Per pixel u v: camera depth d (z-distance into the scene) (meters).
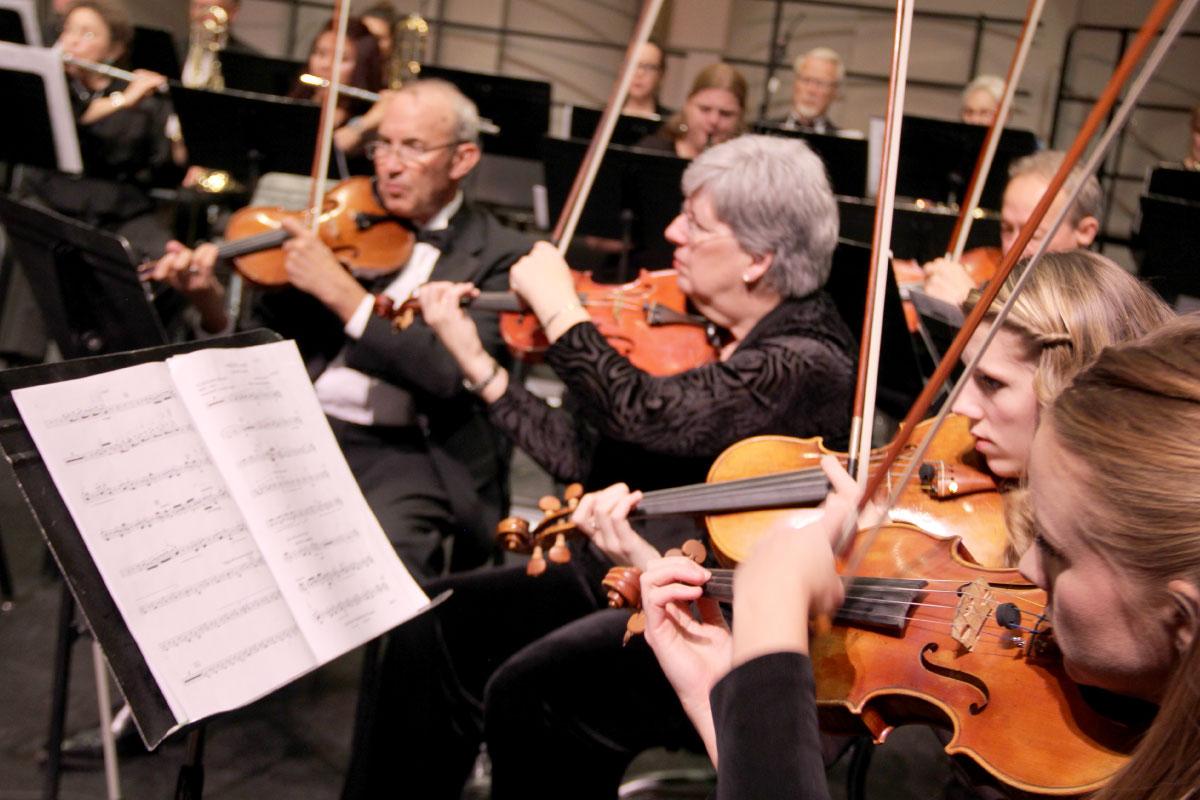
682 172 3.44
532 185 4.75
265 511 1.51
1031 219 1.03
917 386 2.32
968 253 3.19
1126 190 5.96
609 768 1.93
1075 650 0.94
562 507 1.92
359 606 1.53
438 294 2.22
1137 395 0.89
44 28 5.08
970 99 4.91
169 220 4.62
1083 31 6.27
